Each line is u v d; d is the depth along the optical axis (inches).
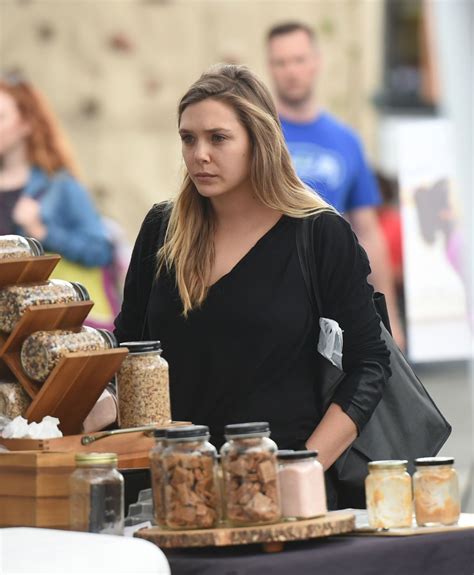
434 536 308.8
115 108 949.2
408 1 1062.4
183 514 297.3
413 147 936.9
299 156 818.8
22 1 932.6
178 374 374.0
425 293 869.2
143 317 398.9
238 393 366.9
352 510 347.9
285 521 300.0
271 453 299.0
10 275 340.8
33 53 934.4
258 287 366.9
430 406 390.9
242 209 374.0
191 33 983.6
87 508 302.8
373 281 855.7
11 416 337.1
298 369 369.7
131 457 338.3
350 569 295.4
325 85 1029.8
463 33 1086.4
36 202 888.3
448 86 1069.8
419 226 871.1
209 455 300.8
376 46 1042.7
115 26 959.0
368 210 842.2
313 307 371.2
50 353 331.0
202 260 373.4
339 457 376.2
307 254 369.7
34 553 279.4
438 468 318.7
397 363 389.4
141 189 949.2
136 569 273.4
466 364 1106.7
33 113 906.1
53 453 317.1
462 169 1026.1
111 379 360.8
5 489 319.0
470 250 981.8
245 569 284.5
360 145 835.4
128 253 928.3
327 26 1026.7
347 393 365.7
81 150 936.3
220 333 367.2
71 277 889.5
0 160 885.8
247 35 1000.2
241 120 363.9
